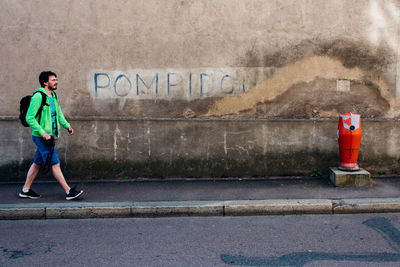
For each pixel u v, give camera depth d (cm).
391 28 645
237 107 654
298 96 653
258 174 659
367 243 406
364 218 490
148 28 639
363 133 655
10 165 650
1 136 645
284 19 640
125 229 461
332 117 657
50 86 523
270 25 641
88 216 508
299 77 650
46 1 629
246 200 530
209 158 658
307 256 375
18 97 641
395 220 480
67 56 639
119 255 382
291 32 642
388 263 356
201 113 655
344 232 440
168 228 463
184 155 658
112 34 638
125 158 656
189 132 655
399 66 650
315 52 646
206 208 511
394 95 654
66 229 463
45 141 519
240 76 649
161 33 640
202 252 388
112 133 653
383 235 429
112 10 634
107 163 656
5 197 555
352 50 646
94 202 527
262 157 657
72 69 641
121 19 636
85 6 632
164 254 384
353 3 639
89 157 655
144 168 658
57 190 594
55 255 383
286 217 500
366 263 357
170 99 652
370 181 598
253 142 655
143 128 654
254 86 651
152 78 647
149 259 372
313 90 652
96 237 434
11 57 635
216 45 644
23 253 389
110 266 357
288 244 407
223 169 660
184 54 645
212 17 638
